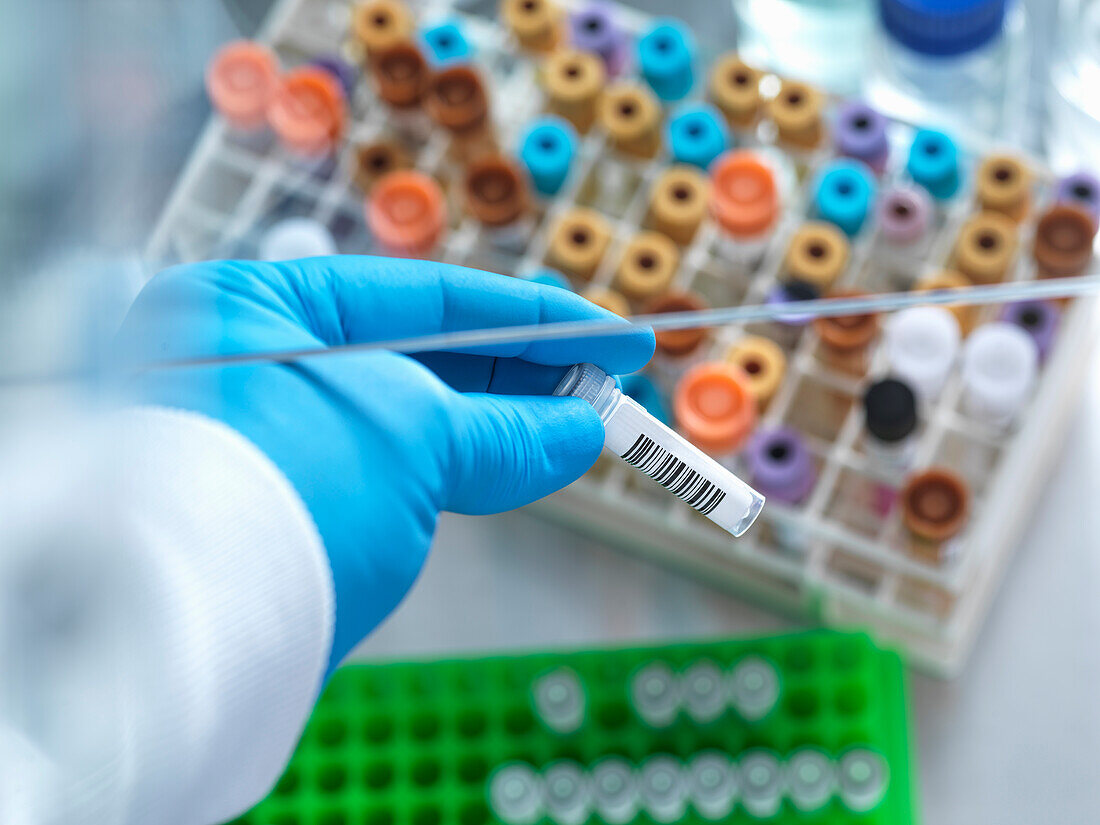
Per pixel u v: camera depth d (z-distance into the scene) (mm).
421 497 479
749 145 616
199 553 436
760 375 577
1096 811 607
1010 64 625
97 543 359
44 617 345
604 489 601
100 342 374
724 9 638
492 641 630
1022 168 588
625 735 601
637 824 596
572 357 502
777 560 595
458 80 598
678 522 597
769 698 586
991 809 610
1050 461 626
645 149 607
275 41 624
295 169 608
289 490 448
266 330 484
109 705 360
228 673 435
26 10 352
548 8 612
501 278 512
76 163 363
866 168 600
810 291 577
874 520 582
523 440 493
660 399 580
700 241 599
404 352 506
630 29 626
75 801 354
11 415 353
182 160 562
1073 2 626
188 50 576
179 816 441
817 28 626
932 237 600
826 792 582
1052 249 575
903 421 561
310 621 447
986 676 618
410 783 596
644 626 629
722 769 585
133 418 425
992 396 571
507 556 635
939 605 596
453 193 617
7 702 340
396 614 633
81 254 371
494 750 599
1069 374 601
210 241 581
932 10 589
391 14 611
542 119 617
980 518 583
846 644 599
